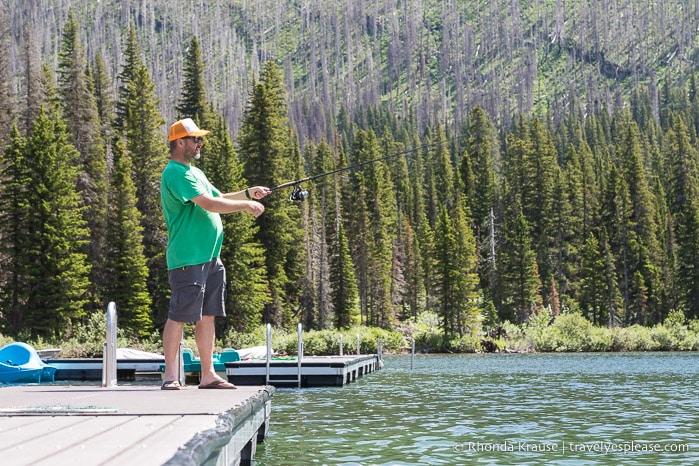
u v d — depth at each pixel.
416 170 115.62
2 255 41.53
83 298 44.38
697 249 71.88
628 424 10.02
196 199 6.02
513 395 15.09
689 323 63.41
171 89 199.88
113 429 3.65
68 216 39.88
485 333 59.56
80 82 51.47
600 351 53.66
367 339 49.19
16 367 15.91
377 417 10.88
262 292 47.84
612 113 198.50
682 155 88.88
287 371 17.42
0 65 50.34
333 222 72.69
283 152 53.56
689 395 14.90
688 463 6.98
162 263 47.19
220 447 3.39
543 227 86.38
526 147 89.56
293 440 8.41
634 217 82.75
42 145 40.31
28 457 2.87
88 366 20.83
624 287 79.75
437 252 61.53
